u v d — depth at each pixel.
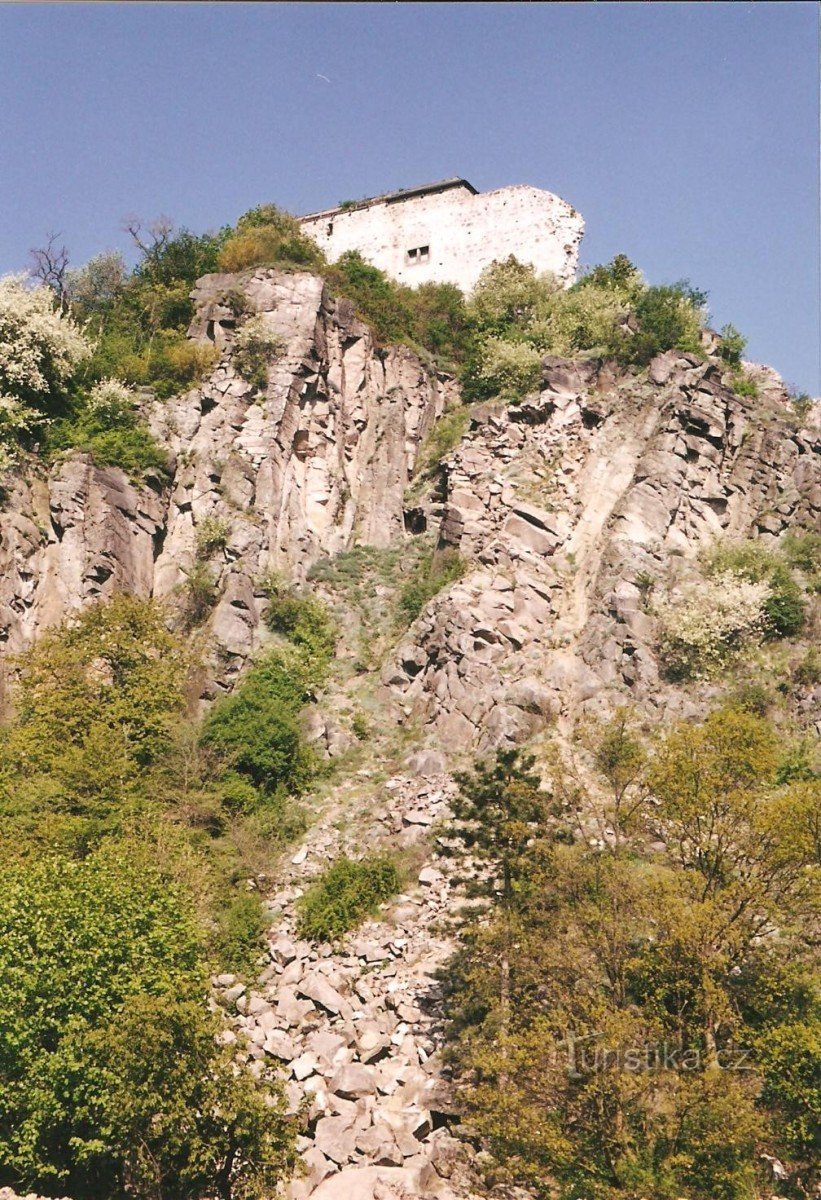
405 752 32.91
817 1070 20.56
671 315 42.62
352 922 27.12
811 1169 20.19
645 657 33.47
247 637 36.06
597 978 21.67
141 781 30.86
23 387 38.41
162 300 43.72
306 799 31.95
